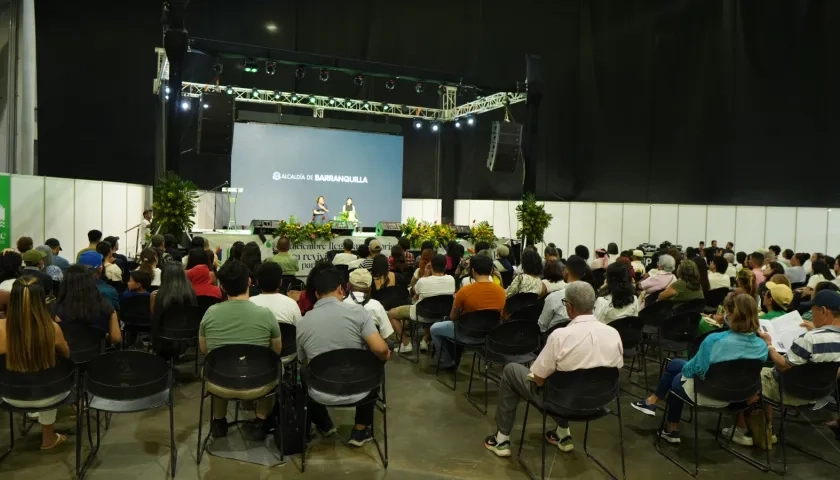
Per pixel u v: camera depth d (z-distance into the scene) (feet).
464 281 21.29
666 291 18.45
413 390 17.40
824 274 22.39
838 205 42.55
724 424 15.26
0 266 17.52
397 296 21.09
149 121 46.88
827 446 13.98
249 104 53.16
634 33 52.70
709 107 49.52
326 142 49.34
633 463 12.73
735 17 47.85
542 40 55.42
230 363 11.70
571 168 55.42
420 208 58.34
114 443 13.10
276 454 12.70
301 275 35.63
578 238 53.06
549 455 13.01
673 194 51.34
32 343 10.83
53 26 42.65
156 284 20.08
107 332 14.62
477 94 48.29
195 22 49.01
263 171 47.42
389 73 38.78
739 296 12.25
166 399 11.91
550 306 16.30
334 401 11.89
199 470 11.87
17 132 38.70
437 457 12.81
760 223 45.55
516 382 12.61
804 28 44.45
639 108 52.70
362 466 12.25
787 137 45.42
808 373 12.37
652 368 20.52
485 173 57.82
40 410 11.23
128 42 45.80
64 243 36.24
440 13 55.16
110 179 45.44
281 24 51.52
